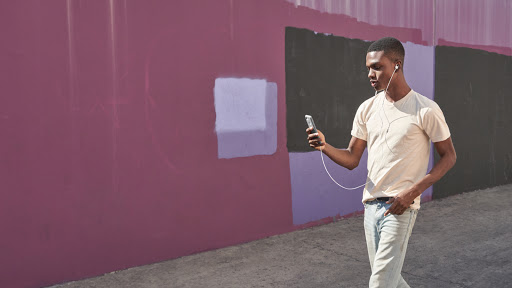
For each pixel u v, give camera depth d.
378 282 2.27
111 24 3.65
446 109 6.59
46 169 3.44
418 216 5.62
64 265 3.57
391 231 2.28
